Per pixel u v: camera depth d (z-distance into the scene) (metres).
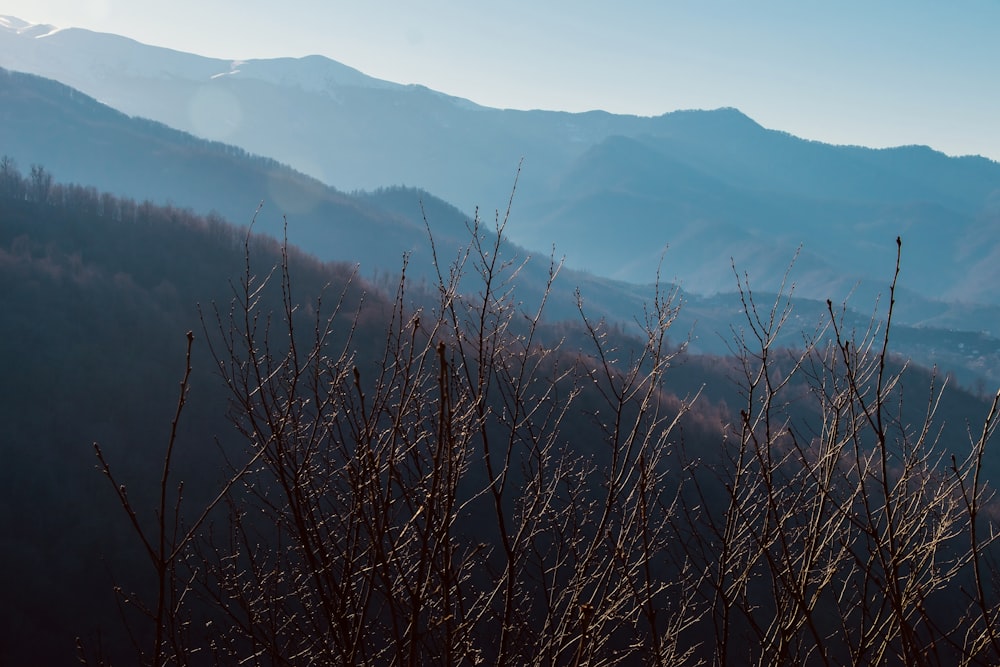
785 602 2.98
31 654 36.12
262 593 2.96
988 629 2.24
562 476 3.38
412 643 2.42
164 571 2.25
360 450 2.69
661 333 3.38
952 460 2.38
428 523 2.36
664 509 3.22
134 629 25.23
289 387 2.88
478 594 3.38
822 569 3.18
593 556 3.14
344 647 2.60
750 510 3.23
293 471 2.68
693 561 3.11
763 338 3.26
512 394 3.25
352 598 2.94
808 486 3.18
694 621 3.24
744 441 3.15
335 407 2.83
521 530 3.15
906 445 2.99
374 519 2.58
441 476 2.53
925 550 2.88
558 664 3.09
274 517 3.03
